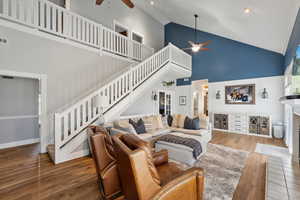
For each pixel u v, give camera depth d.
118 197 1.89
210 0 3.78
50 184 2.23
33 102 4.46
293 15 2.93
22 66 3.25
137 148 1.22
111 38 5.05
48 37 3.62
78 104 3.32
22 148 3.88
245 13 3.55
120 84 4.24
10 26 3.08
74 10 4.83
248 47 5.85
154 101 7.20
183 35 7.74
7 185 2.20
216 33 6.38
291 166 2.31
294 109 2.60
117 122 3.75
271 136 5.14
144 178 1.13
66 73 3.97
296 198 1.58
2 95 3.93
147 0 6.19
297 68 2.39
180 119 5.01
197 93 8.07
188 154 2.90
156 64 5.48
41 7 3.44
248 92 5.83
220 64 6.54
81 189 2.12
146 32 7.38
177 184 1.30
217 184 2.25
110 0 5.83
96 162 1.95
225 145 4.26
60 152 2.98
